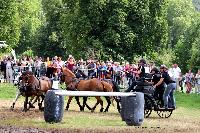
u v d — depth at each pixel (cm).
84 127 2142
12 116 2516
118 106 2977
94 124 2308
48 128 2031
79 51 6950
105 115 2841
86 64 4456
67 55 9488
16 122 2236
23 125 2119
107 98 3091
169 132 2077
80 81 3070
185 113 3291
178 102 4112
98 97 3058
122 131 2034
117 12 6725
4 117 2452
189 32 10319
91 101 3812
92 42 6756
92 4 6794
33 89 2873
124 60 6681
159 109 2841
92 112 3009
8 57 4766
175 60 10181
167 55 9681
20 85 2872
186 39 10275
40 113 2744
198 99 4344
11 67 4547
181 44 10375
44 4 9962
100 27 6888
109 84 3033
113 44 6725
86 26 6812
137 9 6888
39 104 2958
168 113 3192
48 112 2281
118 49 6762
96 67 4150
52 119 2284
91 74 4006
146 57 6956
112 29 6738
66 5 7656
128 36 6738
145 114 2947
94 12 6794
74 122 2359
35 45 9944
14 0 7525
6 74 4566
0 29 7344
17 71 4509
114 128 2148
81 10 6931
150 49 7131
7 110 2848
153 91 2853
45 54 9762
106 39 6712
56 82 3031
